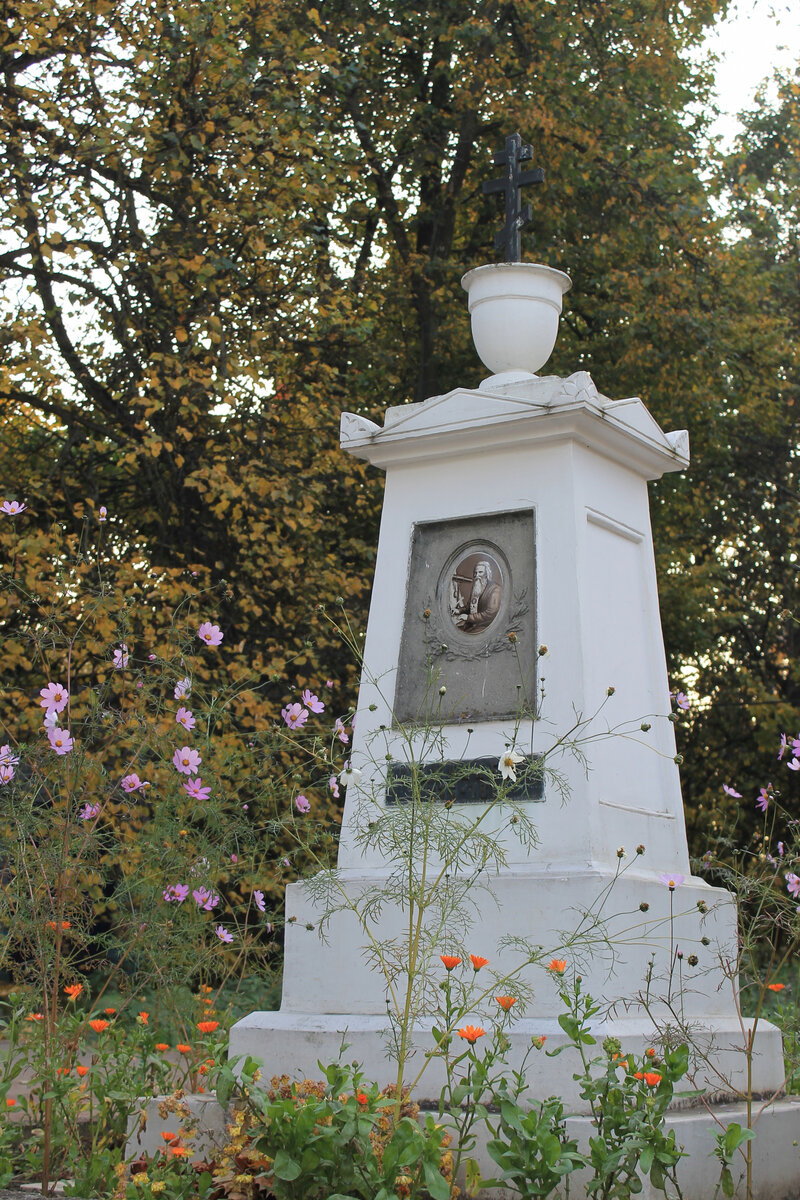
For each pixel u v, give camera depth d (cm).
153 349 1157
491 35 1458
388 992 432
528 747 455
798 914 428
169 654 641
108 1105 449
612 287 1489
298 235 1149
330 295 1220
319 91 1382
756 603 1925
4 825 491
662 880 430
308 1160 321
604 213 1558
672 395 1530
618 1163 328
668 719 491
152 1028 588
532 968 409
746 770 1775
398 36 1455
